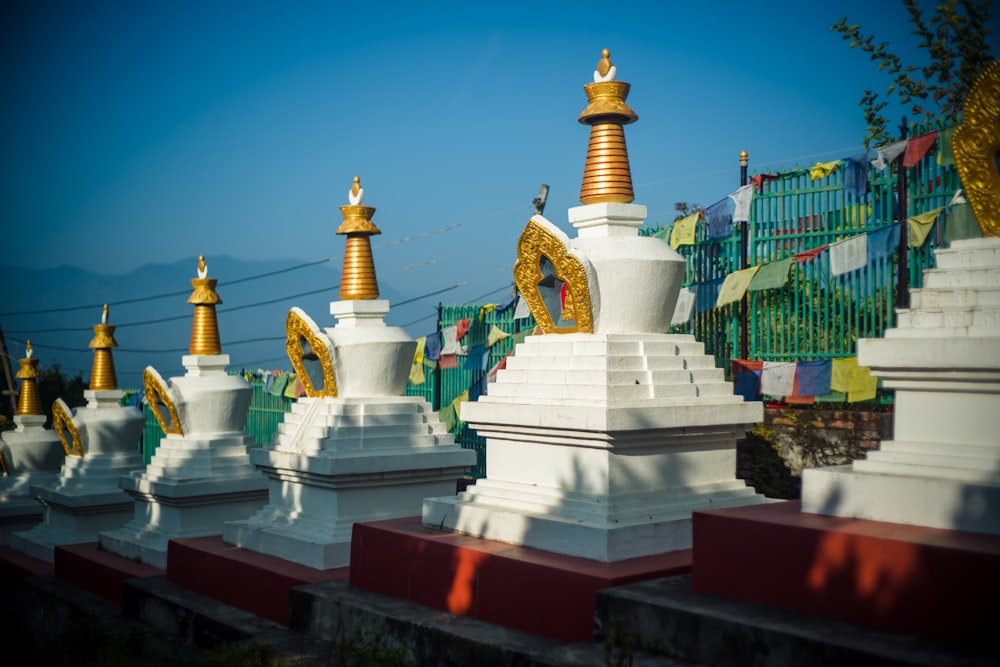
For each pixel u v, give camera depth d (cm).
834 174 1300
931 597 632
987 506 663
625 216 1009
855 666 614
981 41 1301
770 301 1358
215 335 1599
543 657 756
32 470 2098
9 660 1664
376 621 938
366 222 1327
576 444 933
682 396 959
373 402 1277
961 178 759
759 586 733
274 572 1127
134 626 1153
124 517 1789
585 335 979
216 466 1495
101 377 1831
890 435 1213
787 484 1309
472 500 1018
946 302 731
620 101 1012
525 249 1038
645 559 875
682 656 718
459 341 1731
